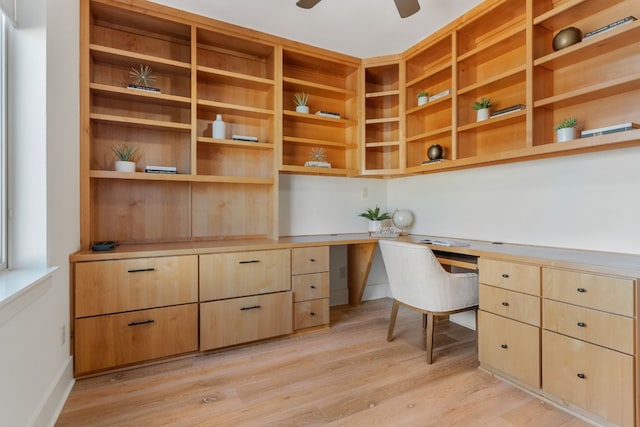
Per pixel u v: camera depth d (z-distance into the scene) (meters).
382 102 3.43
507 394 1.79
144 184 2.57
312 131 3.27
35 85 1.55
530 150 2.08
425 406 1.69
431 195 3.29
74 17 2.00
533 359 1.77
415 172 3.08
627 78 1.66
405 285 2.29
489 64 2.61
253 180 2.72
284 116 2.96
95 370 1.96
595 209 2.06
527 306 1.80
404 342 2.49
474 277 2.21
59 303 1.71
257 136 2.98
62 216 1.78
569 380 1.61
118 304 2.00
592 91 1.82
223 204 2.87
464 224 2.95
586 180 2.11
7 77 1.50
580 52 1.91
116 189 2.47
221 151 2.85
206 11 2.36
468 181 2.91
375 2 2.25
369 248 3.23
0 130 1.47
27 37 1.54
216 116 2.76
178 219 2.69
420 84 3.04
